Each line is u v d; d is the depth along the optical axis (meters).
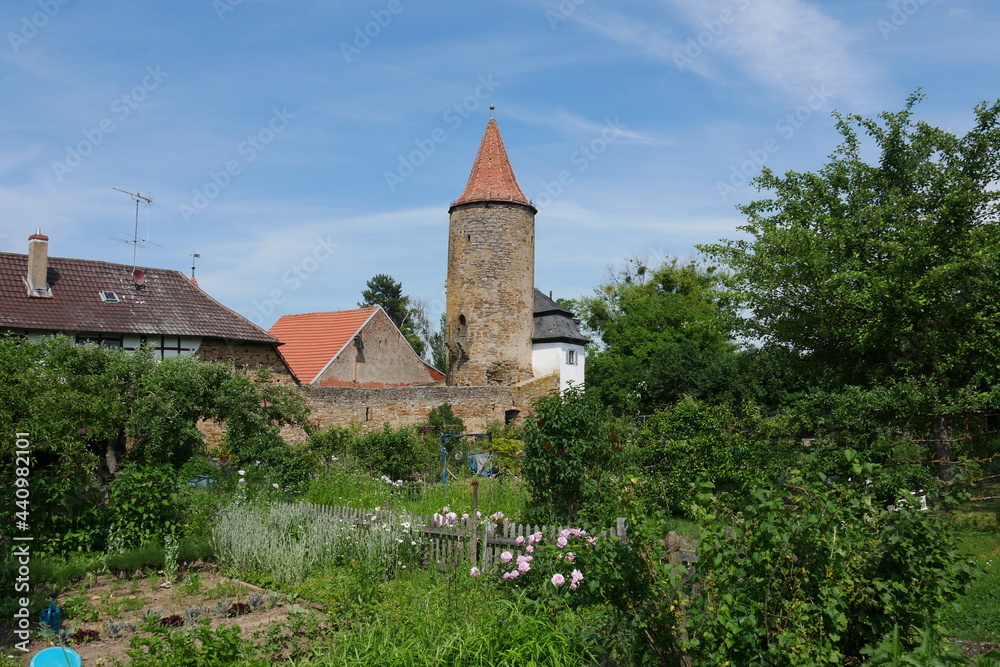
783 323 14.66
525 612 6.34
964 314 12.33
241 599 8.14
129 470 10.17
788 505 5.11
